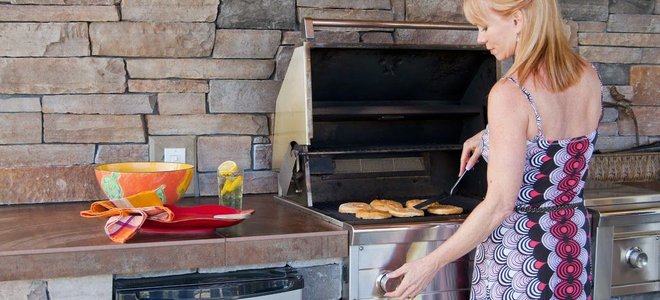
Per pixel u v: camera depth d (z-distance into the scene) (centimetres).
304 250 188
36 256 167
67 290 174
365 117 234
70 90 239
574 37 296
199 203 241
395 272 169
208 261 179
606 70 303
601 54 301
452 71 244
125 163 218
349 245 191
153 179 195
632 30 304
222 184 218
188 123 252
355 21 228
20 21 232
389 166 248
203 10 248
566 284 164
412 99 252
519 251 163
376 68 235
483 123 242
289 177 237
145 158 249
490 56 236
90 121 242
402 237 194
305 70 214
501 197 155
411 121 250
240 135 258
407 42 273
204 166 255
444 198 212
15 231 190
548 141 159
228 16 252
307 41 222
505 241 165
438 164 255
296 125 225
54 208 230
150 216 181
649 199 233
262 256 184
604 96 303
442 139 255
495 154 156
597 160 278
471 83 250
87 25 238
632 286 227
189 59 250
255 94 258
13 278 166
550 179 162
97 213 186
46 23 235
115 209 184
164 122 250
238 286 175
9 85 234
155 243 175
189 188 252
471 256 202
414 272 164
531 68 157
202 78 252
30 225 199
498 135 155
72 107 240
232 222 187
